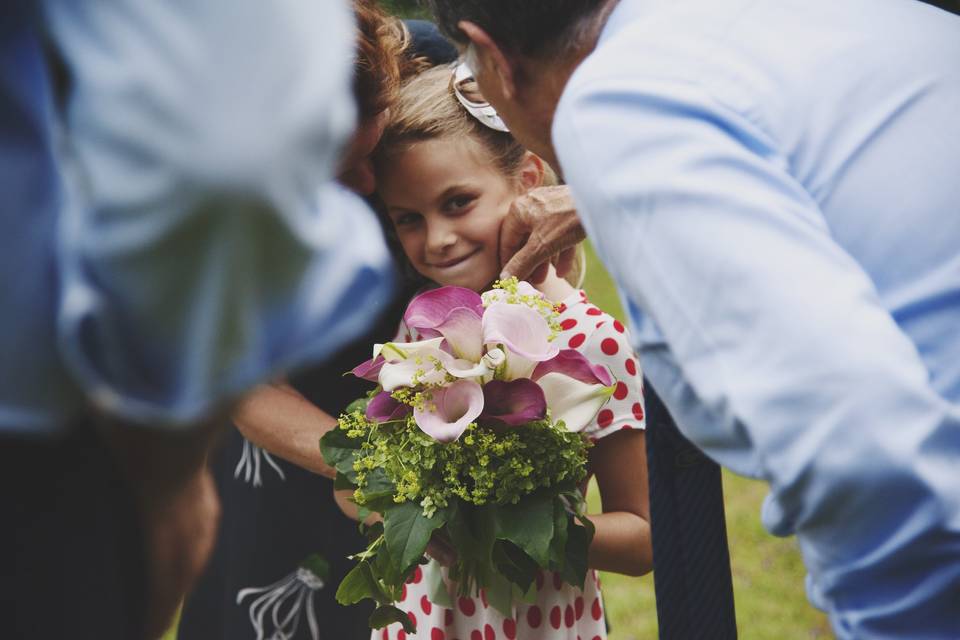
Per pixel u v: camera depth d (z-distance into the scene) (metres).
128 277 0.75
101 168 0.73
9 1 0.77
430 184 2.32
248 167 0.72
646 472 2.24
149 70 0.70
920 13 1.40
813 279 1.13
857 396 1.08
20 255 0.76
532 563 1.97
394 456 1.93
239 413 2.47
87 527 0.96
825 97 1.28
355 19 2.28
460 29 1.61
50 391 0.79
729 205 1.16
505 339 1.82
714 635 1.84
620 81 1.27
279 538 2.77
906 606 1.14
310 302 0.82
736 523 5.04
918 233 1.23
